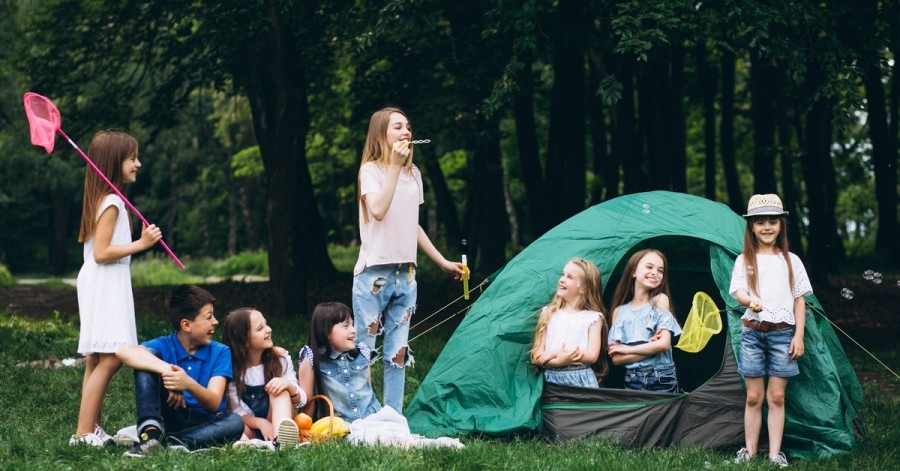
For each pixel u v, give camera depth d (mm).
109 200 5449
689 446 6016
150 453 4996
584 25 12266
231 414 5406
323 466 4773
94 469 4711
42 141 5391
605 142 20328
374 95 15906
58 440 5457
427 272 22141
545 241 6832
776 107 21797
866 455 5863
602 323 6281
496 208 18219
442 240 25594
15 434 5797
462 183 30328
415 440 5527
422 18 11055
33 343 10594
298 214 14305
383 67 16969
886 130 23188
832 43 10508
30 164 33500
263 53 14766
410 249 5887
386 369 6059
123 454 4984
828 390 5965
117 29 16859
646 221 6691
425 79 15562
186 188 45125
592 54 18797
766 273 5758
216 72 15961
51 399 7352
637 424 6066
